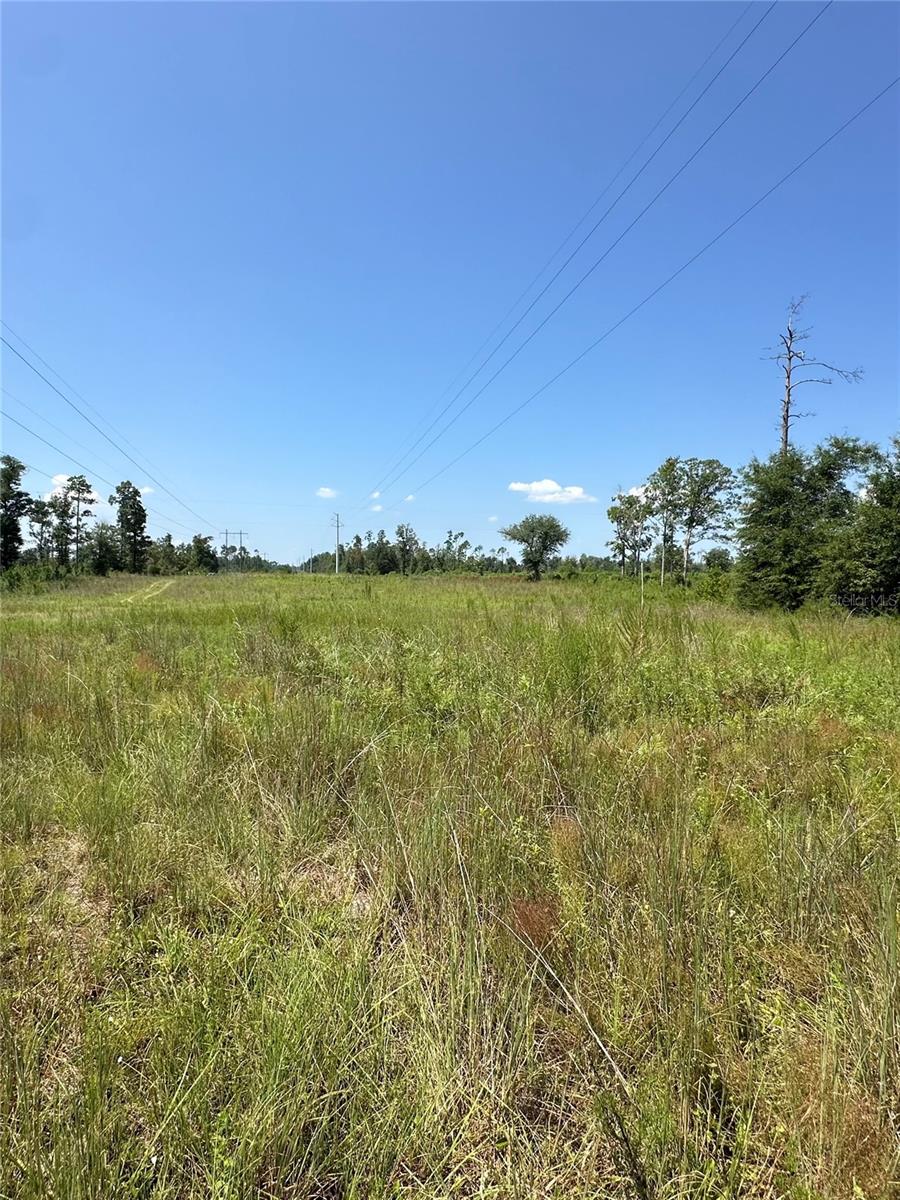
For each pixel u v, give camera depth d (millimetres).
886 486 17812
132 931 2607
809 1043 1931
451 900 2600
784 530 20531
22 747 4781
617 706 5305
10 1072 1801
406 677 6035
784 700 5516
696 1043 1888
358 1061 1860
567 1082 1929
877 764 4039
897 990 1986
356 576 57406
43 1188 1493
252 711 5051
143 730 5020
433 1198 1558
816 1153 1632
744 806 3463
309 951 2270
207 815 3500
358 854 3252
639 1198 1552
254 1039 1896
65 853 3350
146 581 58375
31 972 2354
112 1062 1873
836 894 2564
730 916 2451
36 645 9219
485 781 3646
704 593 26266
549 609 11781
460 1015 2049
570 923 2436
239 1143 1597
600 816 3186
